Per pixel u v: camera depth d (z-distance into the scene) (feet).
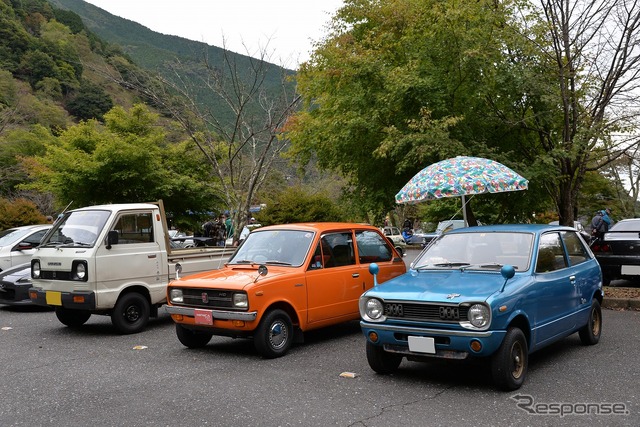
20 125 135.23
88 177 62.44
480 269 20.57
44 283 30.76
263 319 23.59
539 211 46.55
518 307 18.57
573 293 22.48
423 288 19.38
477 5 39.75
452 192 28.45
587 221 116.98
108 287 29.53
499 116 40.83
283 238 27.45
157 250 31.94
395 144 38.83
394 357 20.97
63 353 25.73
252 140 51.44
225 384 19.95
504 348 17.94
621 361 22.00
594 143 38.83
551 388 18.69
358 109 43.11
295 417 16.29
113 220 30.37
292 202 76.23
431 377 20.45
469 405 17.11
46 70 209.36
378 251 29.94
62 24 271.28
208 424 15.90
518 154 42.70
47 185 67.21
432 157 38.83
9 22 228.02
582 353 23.44
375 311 19.57
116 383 20.43
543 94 38.32
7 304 39.37
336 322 26.99
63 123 166.50
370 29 49.42
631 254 37.29
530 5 40.50
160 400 18.25
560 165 40.16
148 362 23.68
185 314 24.72
